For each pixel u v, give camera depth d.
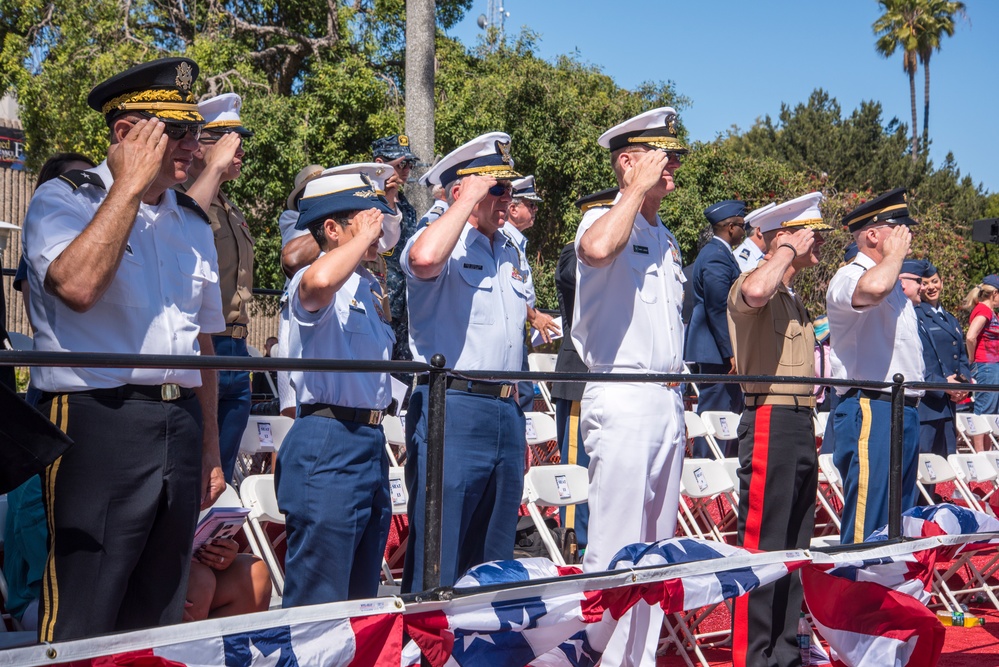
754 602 4.88
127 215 2.93
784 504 4.84
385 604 3.14
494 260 4.56
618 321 4.43
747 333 4.95
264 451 5.88
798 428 4.88
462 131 17.56
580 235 4.46
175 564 3.14
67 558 2.91
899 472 4.79
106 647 2.54
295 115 16.06
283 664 2.88
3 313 4.03
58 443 2.65
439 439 3.37
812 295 21.61
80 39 16.12
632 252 4.47
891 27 53.47
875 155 47.31
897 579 4.74
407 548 4.15
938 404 8.52
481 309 4.37
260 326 15.13
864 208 5.54
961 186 47.47
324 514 3.72
